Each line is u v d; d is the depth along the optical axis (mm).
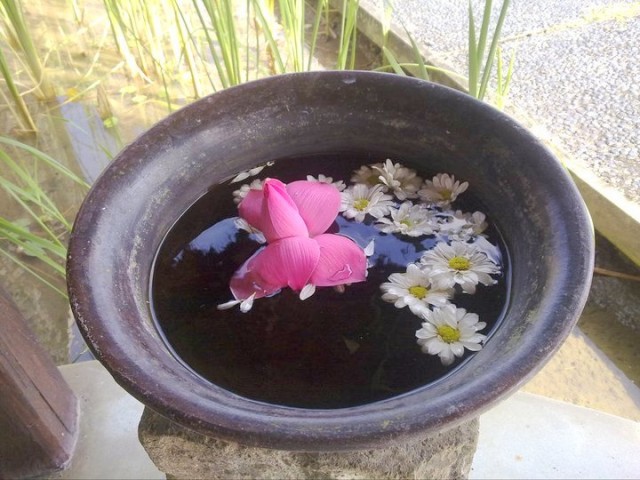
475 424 576
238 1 1631
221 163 586
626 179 1091
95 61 1566
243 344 470
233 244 546
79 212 483
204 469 596
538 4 1531
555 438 824
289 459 570
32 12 1749
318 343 471
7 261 1139
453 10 1542
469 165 558
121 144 1337
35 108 1445
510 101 1270
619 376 953
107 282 454
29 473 849
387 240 537
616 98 1258
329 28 1614
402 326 477
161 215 547
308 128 596
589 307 1036
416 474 555
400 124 578
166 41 1596
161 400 371
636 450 810
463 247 523
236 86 573
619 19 1462
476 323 469
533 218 488
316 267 496
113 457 862
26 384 770
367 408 385
